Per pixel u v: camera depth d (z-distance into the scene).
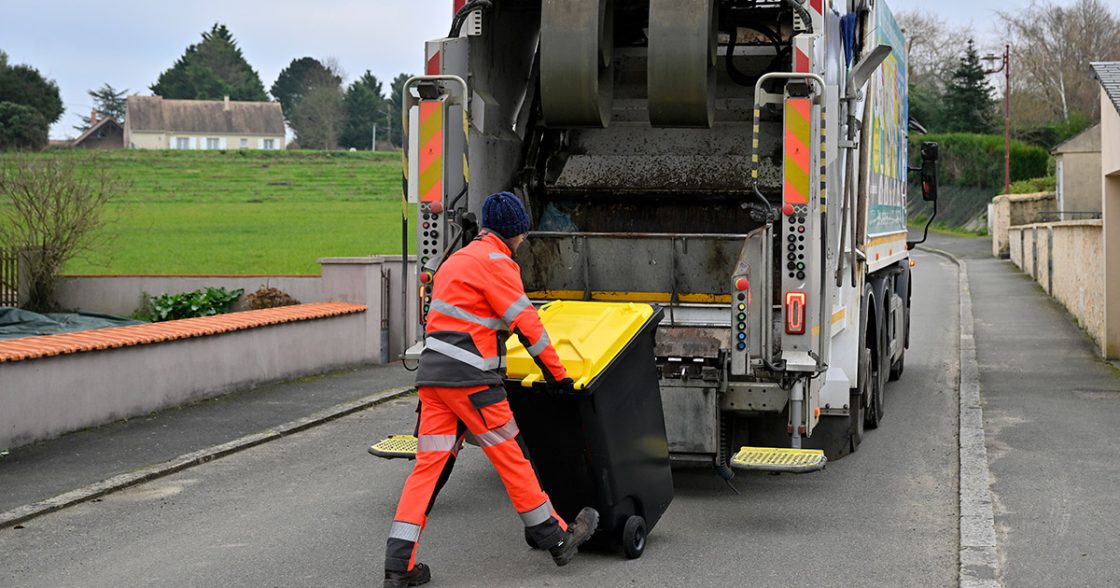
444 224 7.45
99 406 10.16
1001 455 8.84
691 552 6.34
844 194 7.90
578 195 8.85
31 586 5.76
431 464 5.71
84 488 7.78
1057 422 10.22
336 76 148.75
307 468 8.65
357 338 14.63
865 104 8.99
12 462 8.66
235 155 74.88
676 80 7.53
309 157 76.12
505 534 6.73
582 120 7.89
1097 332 15.91
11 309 15.46
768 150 8.62
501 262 5.66
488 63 8.31
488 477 8.31
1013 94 69.56
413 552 5.62
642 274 8.05
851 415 9.21
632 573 5.94
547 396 5.87
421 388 5.71
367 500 7.59
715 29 7.91
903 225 12.56
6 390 9.05
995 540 6.49
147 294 17.31
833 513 7.26
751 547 6.45
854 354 8.94
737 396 7.25
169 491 7.91
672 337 7.27
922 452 9.24
